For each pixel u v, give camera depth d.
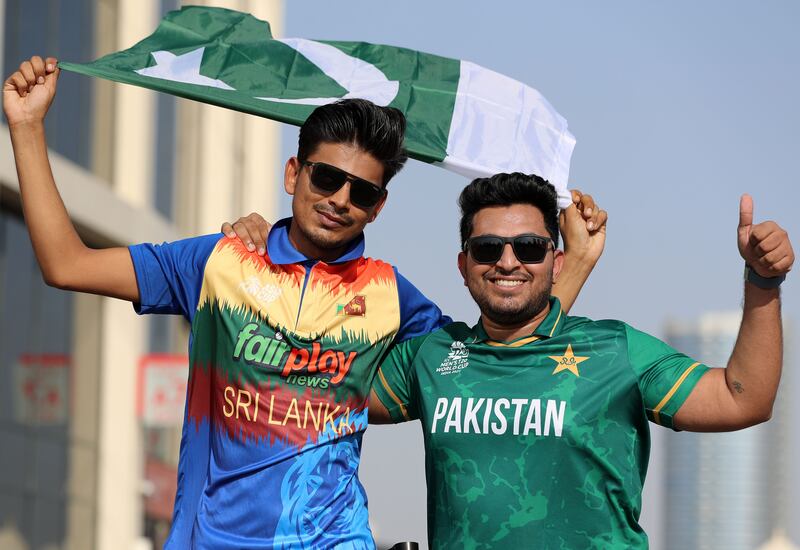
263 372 5.53
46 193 5.60
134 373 25.88
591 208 6.54
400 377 5.79
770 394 5.28
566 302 6.45
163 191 27.59
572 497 5.33
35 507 21.53
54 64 5.77
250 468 5.51
